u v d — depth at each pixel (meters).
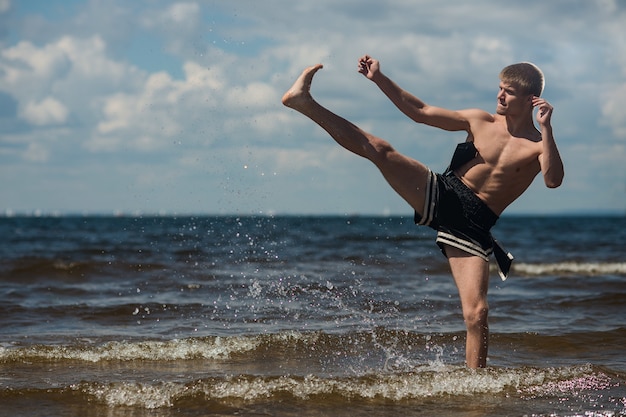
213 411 5.50
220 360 7.52
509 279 16.55
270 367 7.20
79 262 18.36
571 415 5.40
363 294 13.08
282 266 18.92
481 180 6.05
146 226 63.97
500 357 7.73
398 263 20.00
